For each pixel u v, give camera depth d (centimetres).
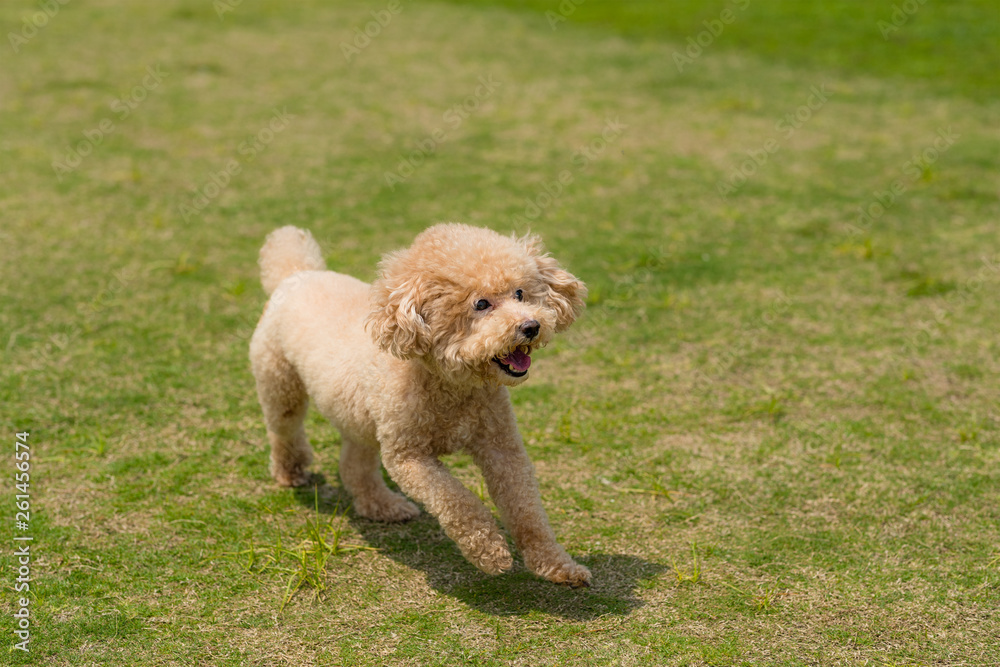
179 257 726
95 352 580
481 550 360
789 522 421
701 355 589
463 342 354
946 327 621
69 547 399
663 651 336
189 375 557
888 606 361
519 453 381
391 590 377
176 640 343
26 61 1286
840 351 592
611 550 402
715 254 743
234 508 436
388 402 371
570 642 342
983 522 418
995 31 1426
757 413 521
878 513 427
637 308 653
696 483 454
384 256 377
